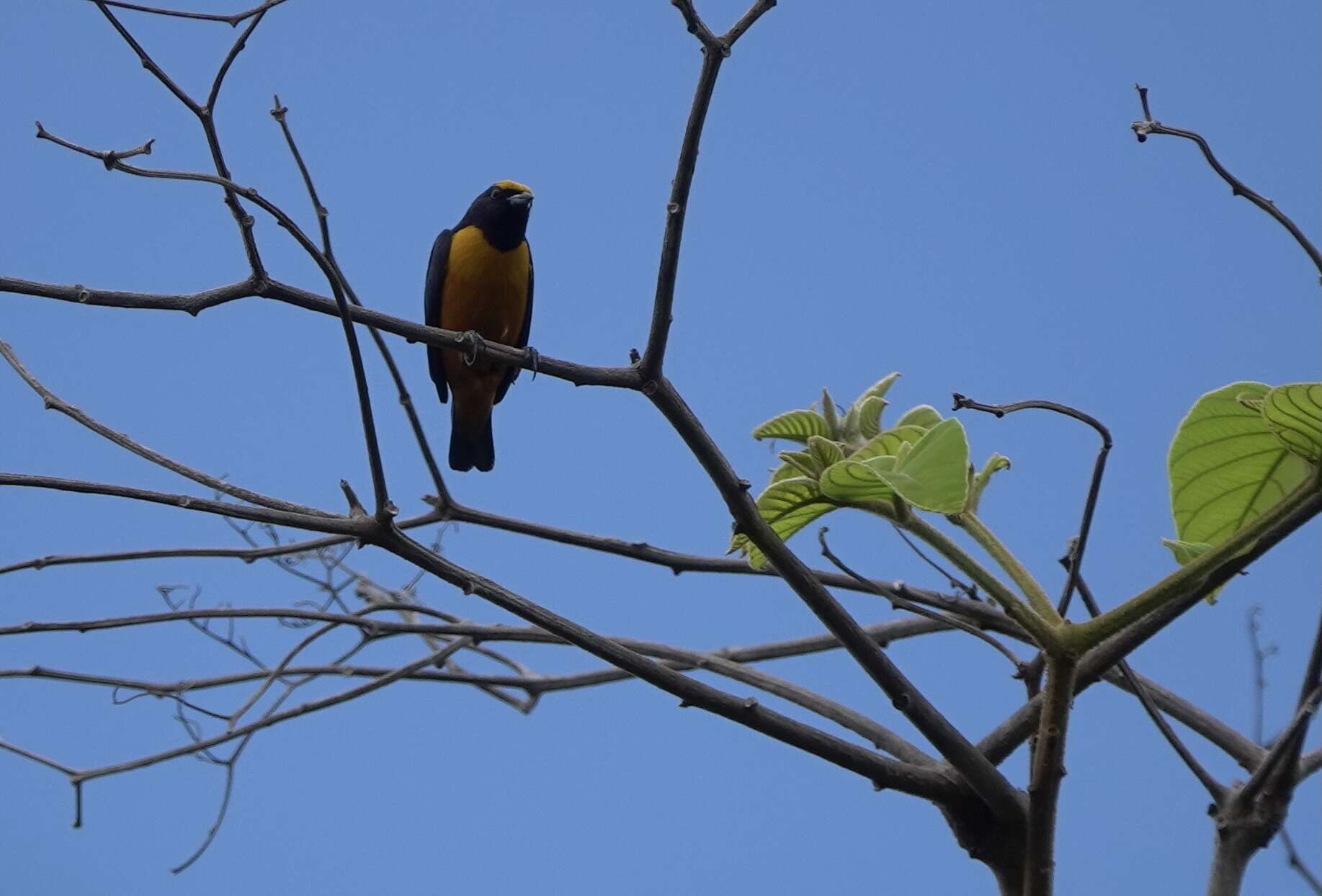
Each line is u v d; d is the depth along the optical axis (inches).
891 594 268.5
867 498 219.3
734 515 229.5
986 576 215.3
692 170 255.6
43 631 335.9
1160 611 234.2
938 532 218.2
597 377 262.8
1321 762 281.3
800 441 237.1
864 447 224.7
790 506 231.0
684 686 238.7
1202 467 235.6
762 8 249.9
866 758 240.2
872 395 236.2
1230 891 239.9
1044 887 217.2
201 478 296.7
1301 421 210.1
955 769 243.1
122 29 260.7
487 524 381.7
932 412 227.9
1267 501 235.0
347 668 406.6
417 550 248.4
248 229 276.5
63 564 337.7
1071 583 251.8
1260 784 241.6
